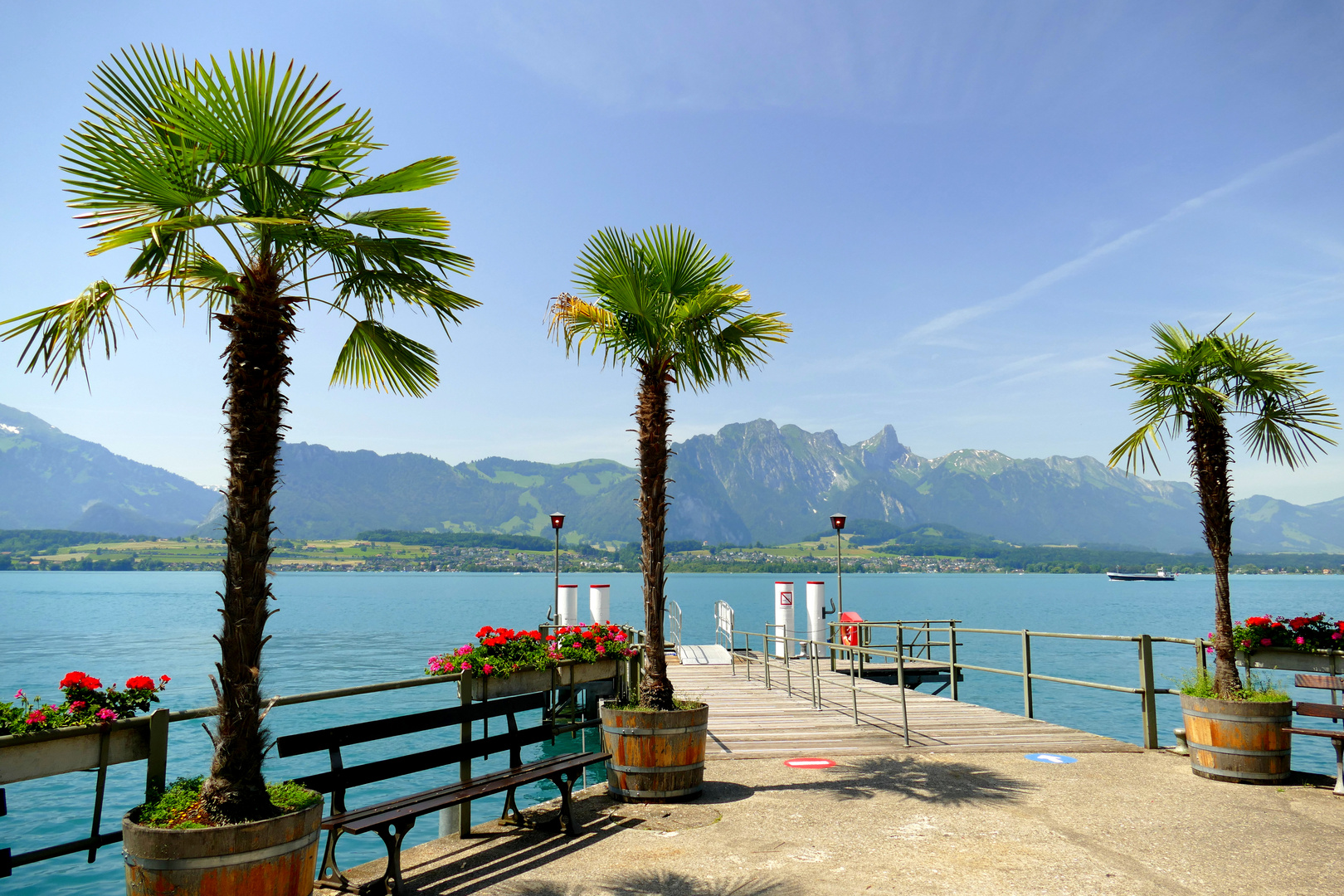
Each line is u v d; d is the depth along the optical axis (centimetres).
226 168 404
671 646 2011
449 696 2461
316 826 383
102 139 370
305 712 2130
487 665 753
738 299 670
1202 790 642
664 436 660
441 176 471
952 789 651
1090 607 9188
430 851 515
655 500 653
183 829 341
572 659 885
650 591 646
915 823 556
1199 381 719
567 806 554
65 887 902
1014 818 566
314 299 445
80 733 374
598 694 1567
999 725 960
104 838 368
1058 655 4038
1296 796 618
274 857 353
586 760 595
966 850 496
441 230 488
